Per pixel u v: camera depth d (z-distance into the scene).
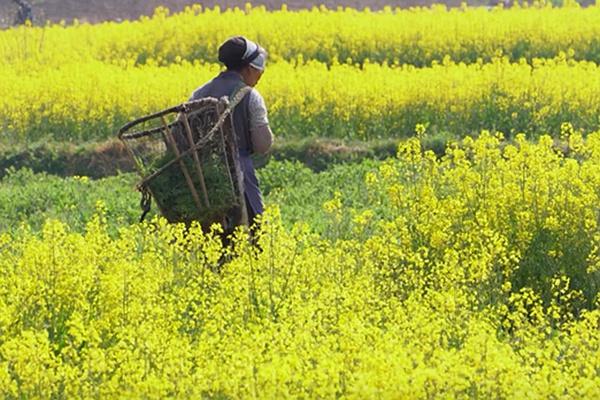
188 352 18.75
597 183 27.61
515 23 71.25
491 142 29.67
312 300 20.97
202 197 25.19
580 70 54.38
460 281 23.80
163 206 25.45
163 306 21.53
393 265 24.53
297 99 51.22
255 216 26.05
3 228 35.69
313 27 71.94
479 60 59.47
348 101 51.25
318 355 18.02
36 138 51.44
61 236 23.17
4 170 47.53
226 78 26.05
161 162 25.50
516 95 51.66
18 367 17.95
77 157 47.97
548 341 19.91
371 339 18.81
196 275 23.86
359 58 70.44
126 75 55.34
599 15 74.88
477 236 25.83
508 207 27.41
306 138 48.41
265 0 106.38
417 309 21.08
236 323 21.42
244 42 26.16
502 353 17.91
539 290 26.03
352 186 39.56
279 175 41.94
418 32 71.00
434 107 51.53
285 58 70.38
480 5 108.81
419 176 29.59
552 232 26.66
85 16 102.81
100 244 23.72
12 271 22.77
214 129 24.64
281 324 19.88
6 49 71.75
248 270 23.31
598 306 24.67
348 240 26.44
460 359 17.66
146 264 23.45
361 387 16.20
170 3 105.50
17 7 102.62
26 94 52.28
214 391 17.23
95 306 21.81
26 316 21.38
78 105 52.06
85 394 17.67
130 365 17.84
